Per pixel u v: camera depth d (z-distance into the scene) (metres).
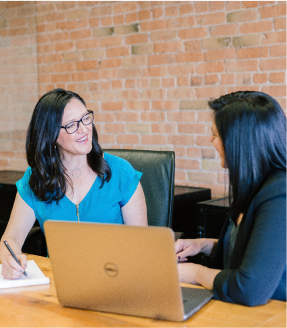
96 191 1.73
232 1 2.52
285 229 1.07
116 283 1.03
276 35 2.40
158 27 2.82
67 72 3.31
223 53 2.59
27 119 3.52
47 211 1.73
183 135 2.81
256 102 1.15
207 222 2.27
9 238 1.65
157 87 2.89
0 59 3.55
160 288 0.99
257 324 0.99
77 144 1.60
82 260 1.04
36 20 3.39
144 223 1.76
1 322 1.05
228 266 1.39
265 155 1.14
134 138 3.04
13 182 2.89
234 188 1.18
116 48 3.04
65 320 1.05
